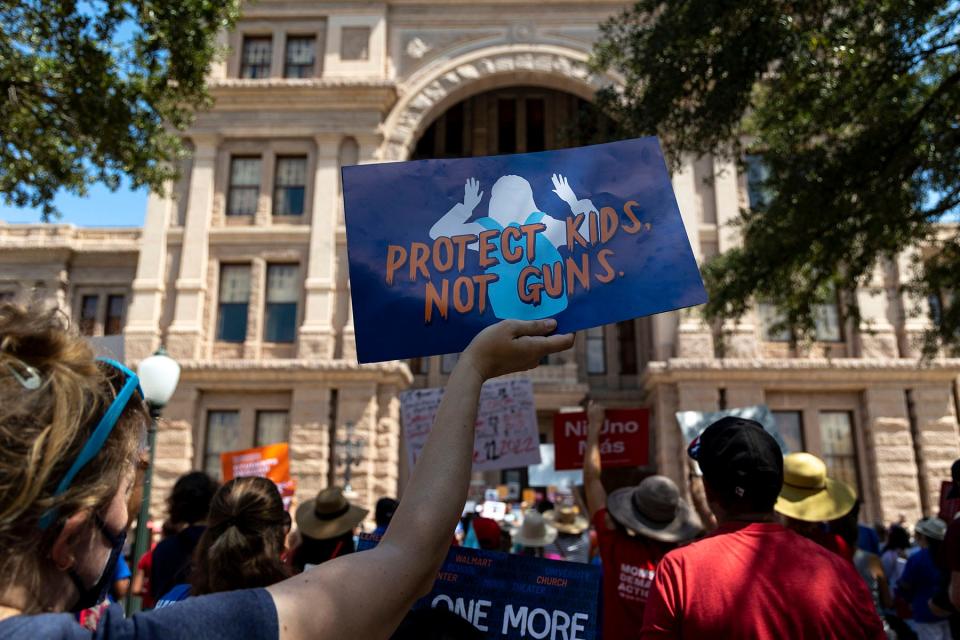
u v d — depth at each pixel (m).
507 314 2.47
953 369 23.83
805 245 12.20
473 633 2.10
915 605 7.30
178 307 25.78
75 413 1.23
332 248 26.33
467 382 1.71
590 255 2.57
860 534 8.53
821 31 11.29
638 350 30.12
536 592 2.80
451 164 2.61
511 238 2.55
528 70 27.84
